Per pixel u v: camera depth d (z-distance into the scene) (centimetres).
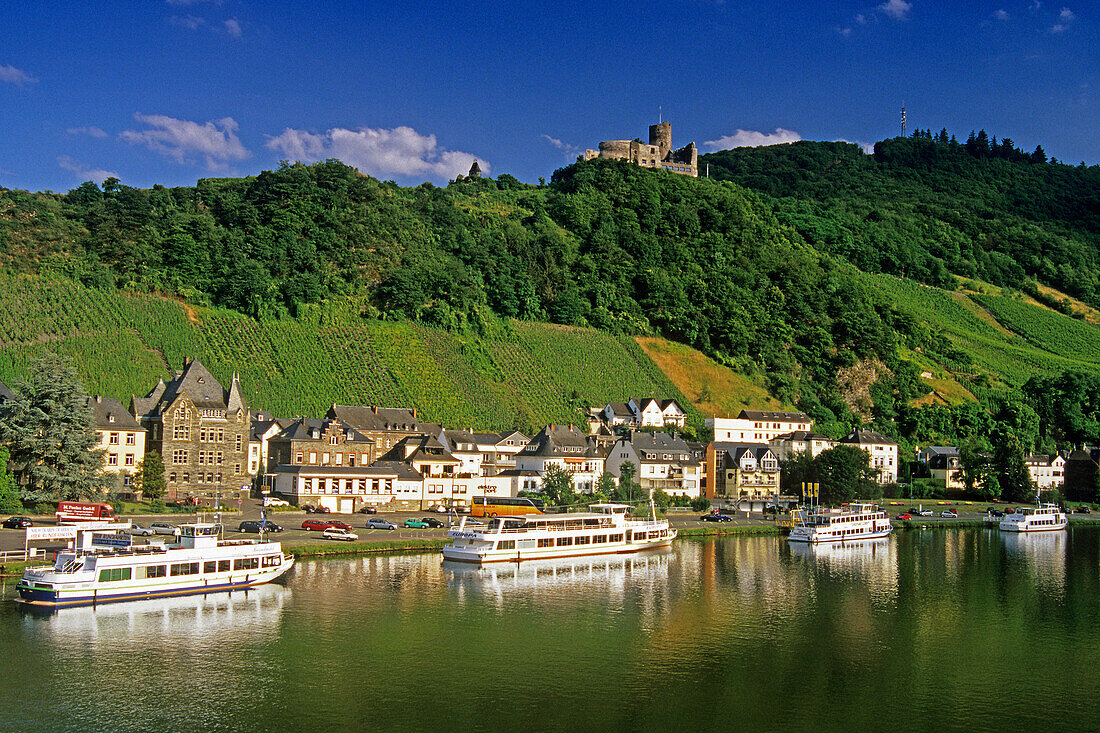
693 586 10894
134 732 6059
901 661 7950
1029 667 7825
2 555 9419
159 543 10025
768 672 7581
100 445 14538
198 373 15775
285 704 6581
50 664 7250
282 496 15250
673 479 19400
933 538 16238
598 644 8262
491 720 6388
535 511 15175
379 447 18038
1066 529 18238
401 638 8244
